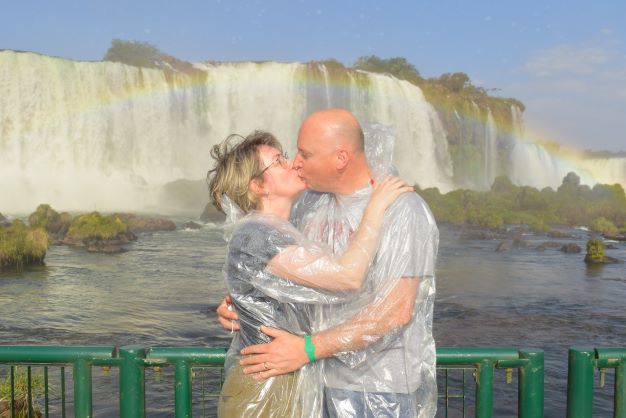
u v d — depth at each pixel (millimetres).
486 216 37312
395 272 2408
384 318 2393
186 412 2988
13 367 3168
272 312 2463
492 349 2945
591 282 19234
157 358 2980
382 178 2654
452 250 26453
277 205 2629
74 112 44094
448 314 14625
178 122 49125
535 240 30859
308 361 2436
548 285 18609
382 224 2436
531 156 73188
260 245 2424
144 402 3033
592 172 71875
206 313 14391
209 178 2709
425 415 2561
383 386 2465
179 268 20469
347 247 2463
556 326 13688
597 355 2961
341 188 2590
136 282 17984
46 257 22219
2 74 41500
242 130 51500
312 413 2500
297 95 52562
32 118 42594
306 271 2375
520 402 2963
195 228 32469
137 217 32156
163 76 48125
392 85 56281
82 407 2986
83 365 2988
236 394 2518
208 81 50438
